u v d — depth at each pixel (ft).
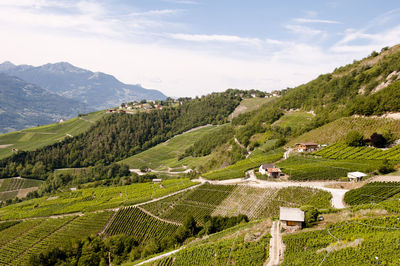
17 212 445.37
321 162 356.59
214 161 593.83
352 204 226.58
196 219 308.40
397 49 617.21
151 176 599.16
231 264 172.14
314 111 595.47
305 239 167.02
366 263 131.44
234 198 318.45
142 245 296.71
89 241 302.04
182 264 197.26
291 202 267.39
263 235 189.16
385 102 407.23
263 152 498.69
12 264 298.56
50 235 340.18
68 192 551.18
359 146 372.79
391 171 280.72
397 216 160.15
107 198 454.81
